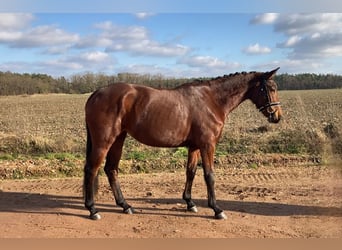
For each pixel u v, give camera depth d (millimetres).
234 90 6098
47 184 8266
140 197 7109
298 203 6660
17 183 8344
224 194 7324
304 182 8289
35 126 17688
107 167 6148
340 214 5992
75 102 34688
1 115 22641
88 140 5816
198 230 5211
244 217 5848
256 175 9031
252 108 23938
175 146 5879
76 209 6227
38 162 9898
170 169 9945
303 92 38531
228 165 10102
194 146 5938
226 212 6109
